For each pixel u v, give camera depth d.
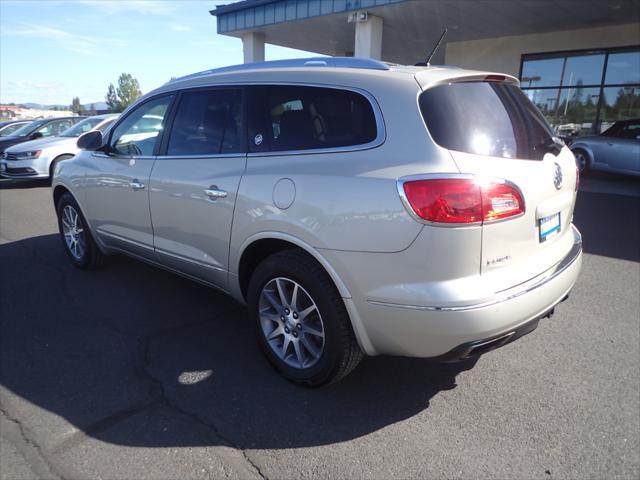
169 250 3.57
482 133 2.42
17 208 8.16
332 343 2.59
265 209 2.75
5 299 4.07
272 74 3.00
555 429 2.51
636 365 3.13
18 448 2.34
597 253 5.55
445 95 2.43
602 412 2.65
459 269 2.22
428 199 2.18
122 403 2.69
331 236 2.46
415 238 2.22
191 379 2.93
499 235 2.30
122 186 3.86
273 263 2.77
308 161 2.64
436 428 2.52
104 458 2.28
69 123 13.14
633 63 12.95
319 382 2.75
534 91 14.92
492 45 15.27
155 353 3.23
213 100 3.28
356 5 11.38
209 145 3.23
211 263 3.24
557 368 3.09
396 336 2.38
